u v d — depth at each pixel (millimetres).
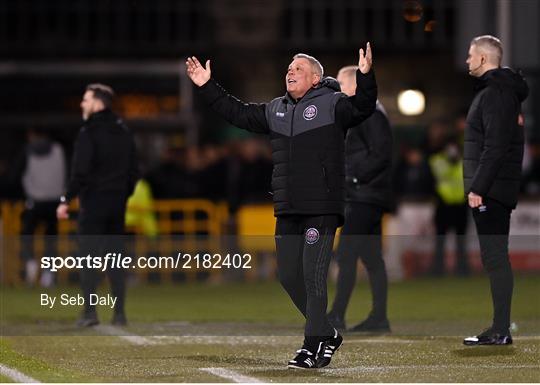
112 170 41531
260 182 65750
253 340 37312
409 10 43125
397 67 91188
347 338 37625
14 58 91938
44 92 75875
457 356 33656
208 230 65000
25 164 60000
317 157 31141
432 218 63656
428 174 64188
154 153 73500
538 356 33531
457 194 62531
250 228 64812
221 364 32844
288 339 37406
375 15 91875
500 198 34812
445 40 90875
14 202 66500
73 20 92500
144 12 92375
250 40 92250
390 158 38594
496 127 34438
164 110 73750
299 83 31344
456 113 86688
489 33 49406
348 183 38750
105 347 36406
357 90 30844
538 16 48938
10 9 92062
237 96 91875
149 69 73812
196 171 66125
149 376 30641
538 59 48906
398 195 64375
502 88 34594
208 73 32094
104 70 74625
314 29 92438
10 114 76188
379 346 35688
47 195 59938
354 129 38562
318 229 31188
